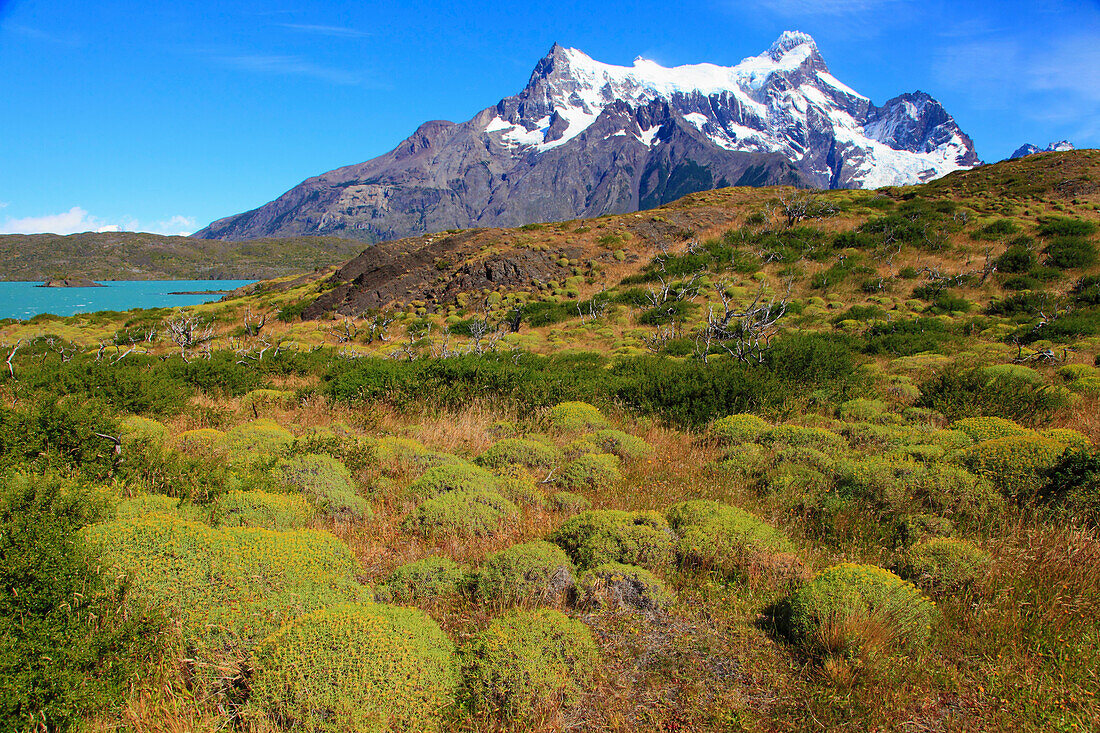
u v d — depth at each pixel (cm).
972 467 524
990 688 278
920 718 266
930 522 441
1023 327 1642
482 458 633
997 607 336
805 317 1989
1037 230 2689
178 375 1116
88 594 280
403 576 372
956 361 1227
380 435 756
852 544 432
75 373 891
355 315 2789
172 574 317
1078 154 3828
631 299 2361
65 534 305
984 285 2247
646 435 768
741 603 359
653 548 402
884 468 510
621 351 1689
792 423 788
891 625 312
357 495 522
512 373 1000
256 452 605
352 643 266
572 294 2566
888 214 3036
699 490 548
